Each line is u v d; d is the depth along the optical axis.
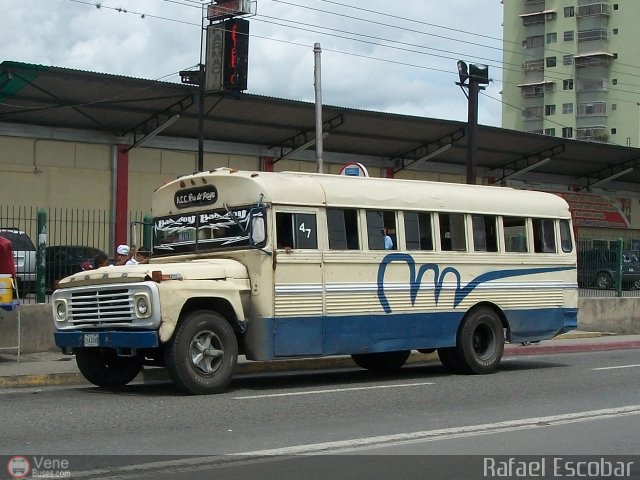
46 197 29.62
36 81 26.34
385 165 38.09
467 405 11.15
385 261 13.47
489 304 14.90
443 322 14.17
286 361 15.77
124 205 31.08
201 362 11.73
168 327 11.32
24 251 16.92
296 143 34.38
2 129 28.75
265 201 12.30
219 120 31.39
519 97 83.81
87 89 27.33
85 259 17.55
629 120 78.56
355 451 8.29
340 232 13.05
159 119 30.33
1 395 11.99
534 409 10.86
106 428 9.27
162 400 11.25
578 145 41.22
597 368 15.82
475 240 14.74
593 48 79.44
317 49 23.19
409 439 8.88
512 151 40.34
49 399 11.45
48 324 16.09
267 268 12.23
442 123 35.06
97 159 30.72
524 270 15.36
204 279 11.83
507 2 84.88
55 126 29.70
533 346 20.02
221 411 10.41
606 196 48.22
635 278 26.95
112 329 11.73
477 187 15.11
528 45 83.31
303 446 8.45
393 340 13.52
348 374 15.24
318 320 12.66
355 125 34.03
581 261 24.89
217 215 12.86
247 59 24.06
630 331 24.86
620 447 8.62
